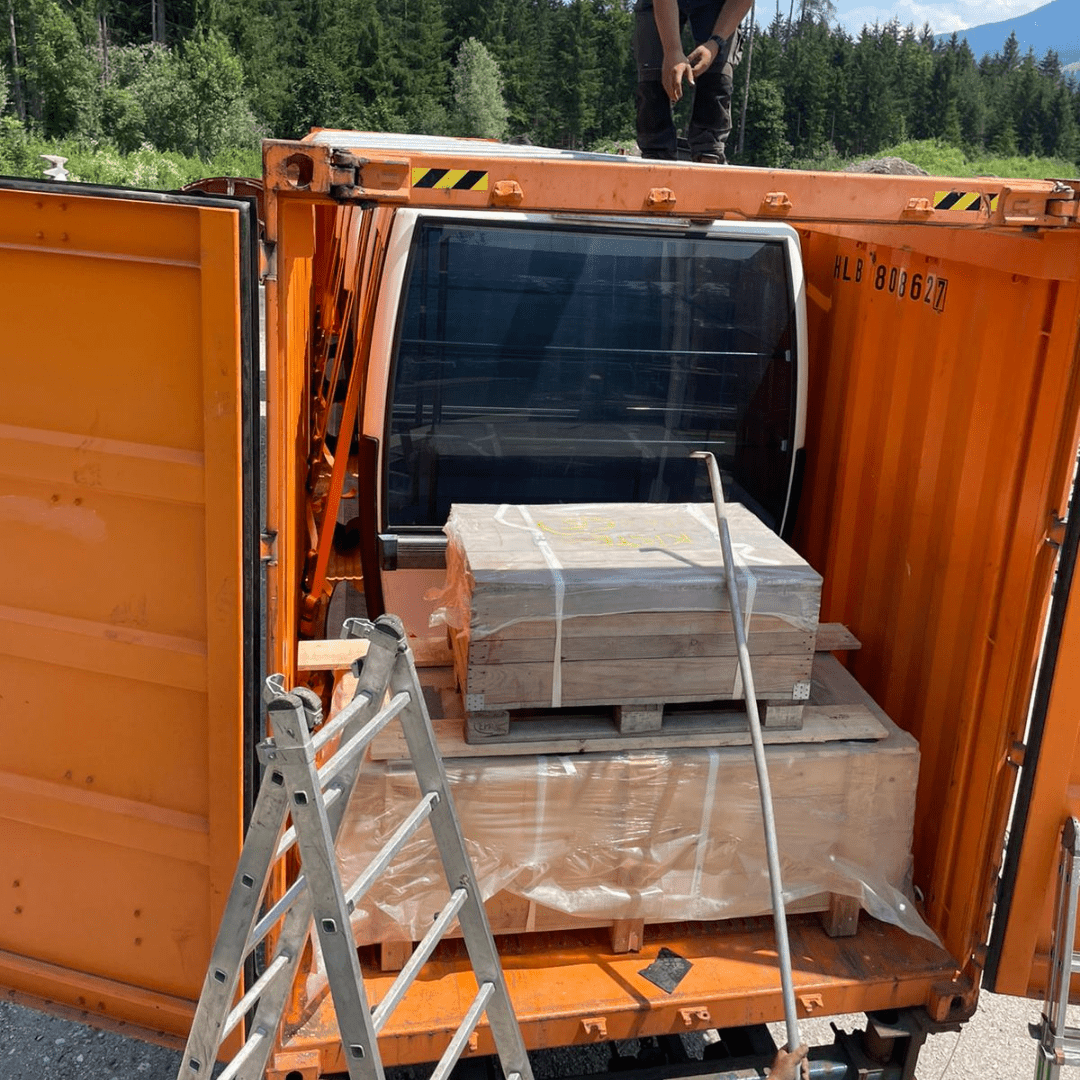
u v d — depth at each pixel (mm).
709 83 5555
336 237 6566
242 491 2432
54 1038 3639
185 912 2822
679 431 4074
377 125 96500
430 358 3867
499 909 3074
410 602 4078
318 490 5387
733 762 3053
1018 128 139250
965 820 3188
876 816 3188
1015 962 3100
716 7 5465
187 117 68500
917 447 3543
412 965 2273
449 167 2510
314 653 3393
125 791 2750
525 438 3994
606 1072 3035
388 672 2238
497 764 2941
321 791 1950
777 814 3133
